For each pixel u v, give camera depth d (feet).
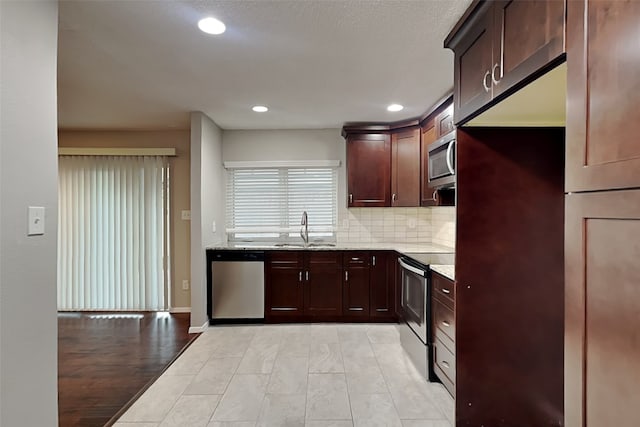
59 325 12.68
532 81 4.25
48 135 4.77
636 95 2.57
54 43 4.89
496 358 6.37
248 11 5.85
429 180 10.37
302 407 7.22
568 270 3.29
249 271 12.67
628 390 2.66
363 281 12.75
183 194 14.43
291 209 14.64
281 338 11.23
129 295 14.28
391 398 7.57
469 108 5.78
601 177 2.90
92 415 7.00
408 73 8.52
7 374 4.15
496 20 4.89
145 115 12.18
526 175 6.38
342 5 5.70
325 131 14.48
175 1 5.56
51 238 4.80
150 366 9.27
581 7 3.14
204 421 6.75
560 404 6.36
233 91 9.79
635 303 2.61
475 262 6.36
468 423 6.37
